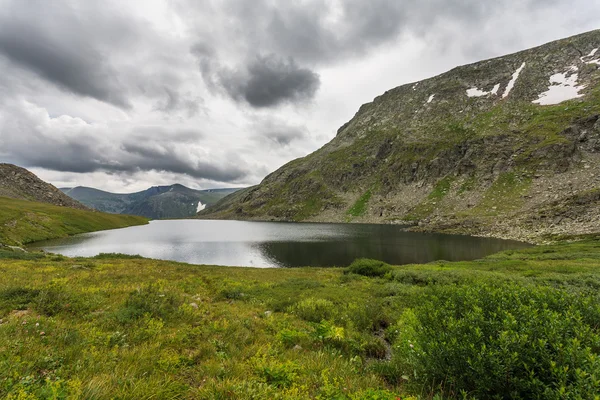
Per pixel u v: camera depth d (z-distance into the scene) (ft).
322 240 275.59
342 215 620.49
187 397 16.61
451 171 537.65
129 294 40.34
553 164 400.67
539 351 14.05
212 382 17.34
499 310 17.60
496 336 16.07
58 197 575.79
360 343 32.17
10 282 45.96
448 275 77.92
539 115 515.91
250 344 28.02
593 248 145.59
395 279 80.23
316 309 46.52
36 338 22.89
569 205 264.52
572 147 404.36
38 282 47.67
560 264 101.19
